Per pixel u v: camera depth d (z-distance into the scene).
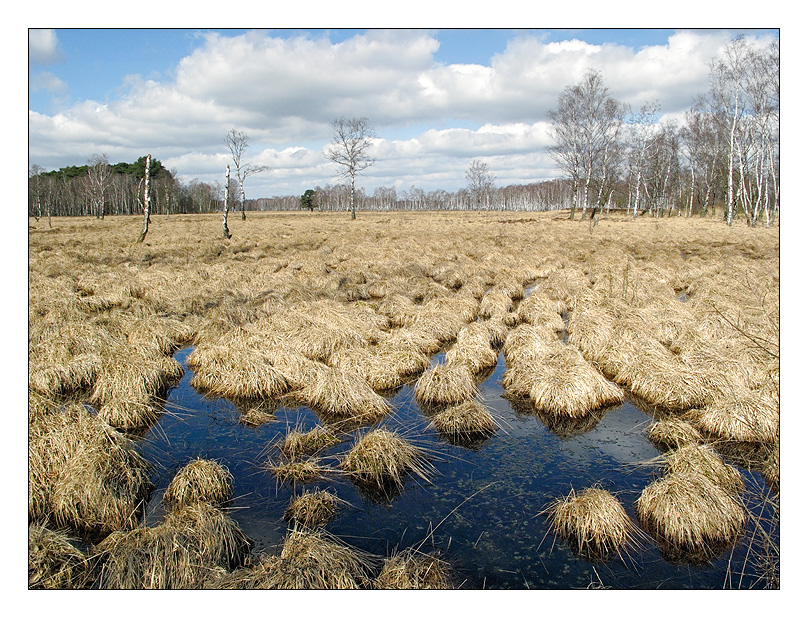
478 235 34.53
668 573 5.29
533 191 135.50
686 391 9.10
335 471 7.12
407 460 7.24
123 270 19.83
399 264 21.81
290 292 15.87
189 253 24.94
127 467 6.50
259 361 10.20
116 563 4.95
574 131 52.03
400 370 10.77
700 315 12.96
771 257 22.17
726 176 61.72
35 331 11.20
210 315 13.55
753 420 7.86
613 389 9.45
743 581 5.15
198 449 7.82
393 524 6.11
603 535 5.67
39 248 25.47
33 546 5.19
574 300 15.17
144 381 9.48
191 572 4.91
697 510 5.69
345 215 75.06
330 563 4.99
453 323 13.38
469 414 8.38
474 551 5.63
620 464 7.36
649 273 19.12
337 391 9.15
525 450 7.80
